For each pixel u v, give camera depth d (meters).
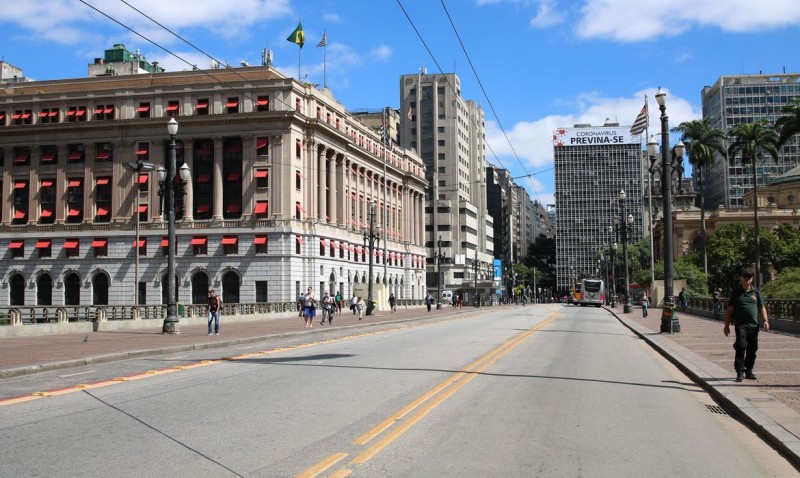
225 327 38.94
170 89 80.06
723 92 170.75
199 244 78.38
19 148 84.31
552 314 62.44
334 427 9.16
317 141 83.44
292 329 36.16
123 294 79.81
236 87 79.06
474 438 8.64
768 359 17.47
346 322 47.00
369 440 8.42
